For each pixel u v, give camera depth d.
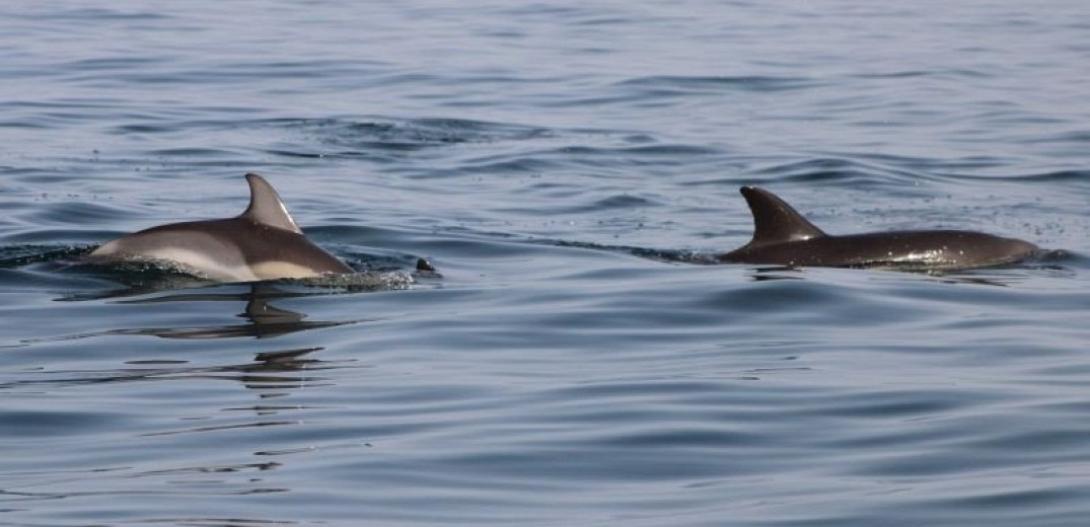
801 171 78.44
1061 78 103.62
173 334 46.47
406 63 108.12
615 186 74.88
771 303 50.19
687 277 54.12
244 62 107.25
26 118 87.62
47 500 31.86
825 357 43.66
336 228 63.12
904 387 40.06
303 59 109.00
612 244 61.59
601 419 37.56
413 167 78.81
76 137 83.44
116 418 37.88
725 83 102.25
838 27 126.75
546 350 44.81
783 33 123.12
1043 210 70.50
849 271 55.66
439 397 39.62
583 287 52.69
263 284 52.56
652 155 82.12
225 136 85.19
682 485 32.94
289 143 83.81
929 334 46.38
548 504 31.73
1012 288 53.06
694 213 69.50
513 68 107.00
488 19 128.38
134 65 104.94
